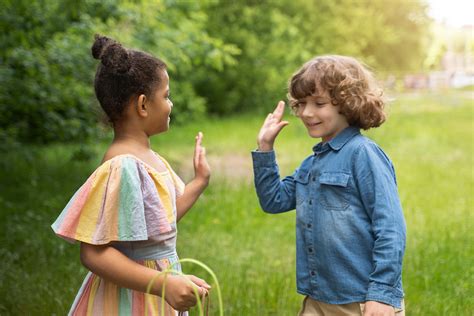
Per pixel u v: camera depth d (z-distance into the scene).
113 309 2.79
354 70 3.20
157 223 2.74
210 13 22.03
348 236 3.07
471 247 6.03
